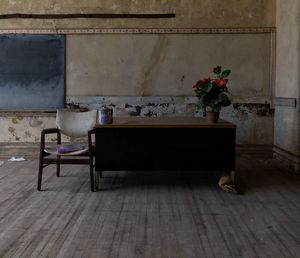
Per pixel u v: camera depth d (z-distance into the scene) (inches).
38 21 222.8
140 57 224.4
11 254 98.3
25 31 223.1
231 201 143.7
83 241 106.5
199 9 221.3
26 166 204.4
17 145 227.8
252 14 221.5
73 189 159.5
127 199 146.0
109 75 225.5
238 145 227.6
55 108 226.2
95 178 160.1
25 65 224.8
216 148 156.3
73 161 157.0
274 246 103.3
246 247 102.7
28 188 160.9
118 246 103.3
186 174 186.7
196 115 225.5
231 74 224.2
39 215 127.4
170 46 223.5
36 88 225.9
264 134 226.7
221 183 159.3
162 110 226.4
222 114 226.5
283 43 209.9
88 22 222.5
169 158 157.1
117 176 183.0
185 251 100.3
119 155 157.1
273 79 222.5
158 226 117.9
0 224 119.3
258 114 225.9
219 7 221.1
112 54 224.4
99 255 97.9
